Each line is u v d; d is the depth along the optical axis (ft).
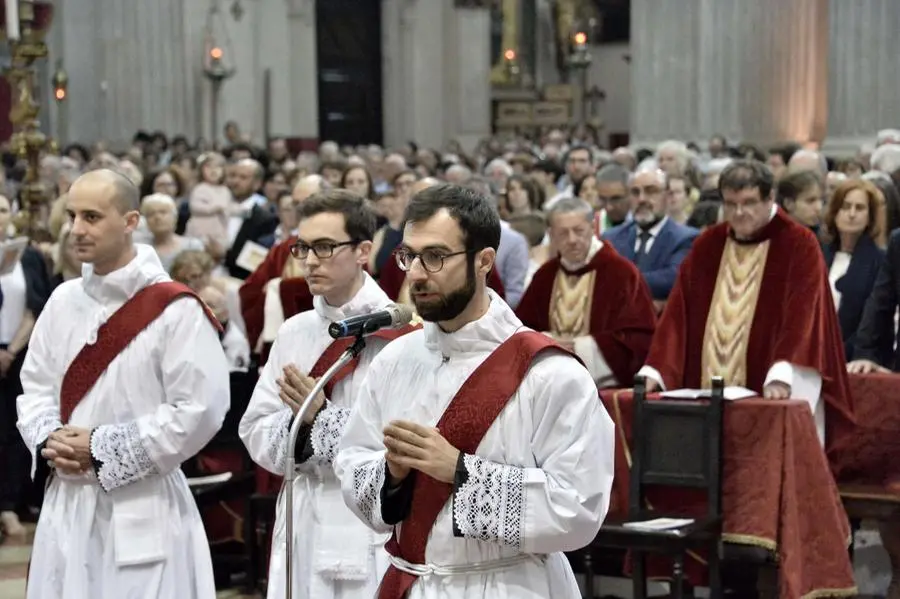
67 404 24.94
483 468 17.72
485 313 18.45
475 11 153.38
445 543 18.13
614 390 34.01
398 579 18.42
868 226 37.45
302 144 140.36
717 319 34.37
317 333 25.05
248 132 128.98
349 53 149.07
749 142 85.87
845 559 31.50
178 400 24.75
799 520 31.27
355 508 18.90
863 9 83.15
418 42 151.84
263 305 43.27
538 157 101.76
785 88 93.04
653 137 97.14
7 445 43.78
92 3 114.11
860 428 33.65
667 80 96.53
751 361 33.91
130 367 24.77
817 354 32.48
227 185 66.08
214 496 36.50
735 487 31.73
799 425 31.30
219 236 59.98
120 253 25.05
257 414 25.18
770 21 93.04
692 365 34.71
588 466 17.81
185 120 120.16
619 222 46.34
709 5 94.17
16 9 47.03
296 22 142.51
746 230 33.55
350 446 19.38
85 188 24.64
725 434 31.83
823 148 84.43
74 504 24.88
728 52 93.97
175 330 24.81
